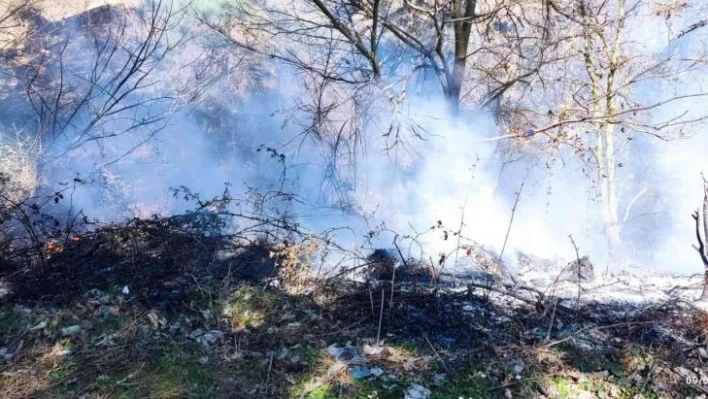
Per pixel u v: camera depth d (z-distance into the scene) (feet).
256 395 9.90
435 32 28.37
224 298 12.96
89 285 13.35
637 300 14.21
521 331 11.92
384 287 13.35
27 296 12.94
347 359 10.91
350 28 26.53
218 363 10.74
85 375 10.22
